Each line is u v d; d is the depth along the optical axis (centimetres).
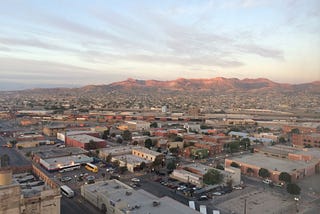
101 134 15512
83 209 6031
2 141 13762
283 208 6234
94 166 8956
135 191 6191
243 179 8481
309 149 11475
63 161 9231
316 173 9250
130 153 10894
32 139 13688
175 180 8112
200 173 8331
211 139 13438
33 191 3981
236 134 15788
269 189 7544
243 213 5953
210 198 6806
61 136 14350
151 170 9138
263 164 9050
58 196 3994
